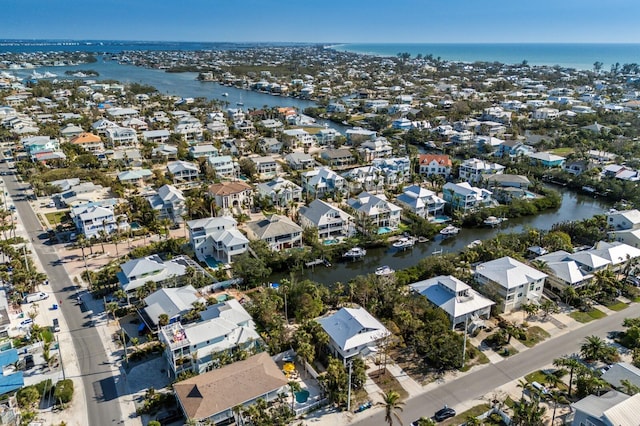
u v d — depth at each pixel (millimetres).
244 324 76250
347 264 111438
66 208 135750
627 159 193500
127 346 76938
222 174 171750
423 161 178500
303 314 84062
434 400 66312
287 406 63000
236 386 62938
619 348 77688
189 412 58969
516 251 110812
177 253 108250
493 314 86938
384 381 70062
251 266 97250
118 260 105250
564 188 171375
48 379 68500
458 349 72438
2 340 76688
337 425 61688
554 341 79875
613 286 92250
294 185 148375
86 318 84375
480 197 140500
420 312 82125
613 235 115125
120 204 133000
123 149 195750
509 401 65875
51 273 99938
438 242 124125
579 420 58344
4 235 117188
